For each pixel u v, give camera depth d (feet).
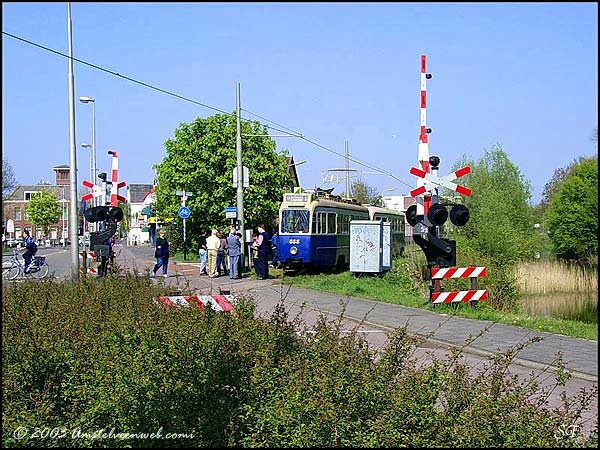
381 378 21.57
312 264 113.29
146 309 32.83
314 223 113.50
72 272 71.87
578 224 146.61
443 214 61.67
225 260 115.03
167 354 24.14
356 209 134.82
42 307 36.76
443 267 64.69
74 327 30.71
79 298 41.91
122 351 25.68
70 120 85.71
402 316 60.39
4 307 37.29
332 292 81.46
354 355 23.18
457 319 58.80
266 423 19.86
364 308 66.08
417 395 20.06
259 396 21.65
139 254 207.51
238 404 21.43
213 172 168.14
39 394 23.45
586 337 49.98
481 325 55.36
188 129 172.86
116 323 30.40
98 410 21.22
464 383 21.25
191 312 30.83
